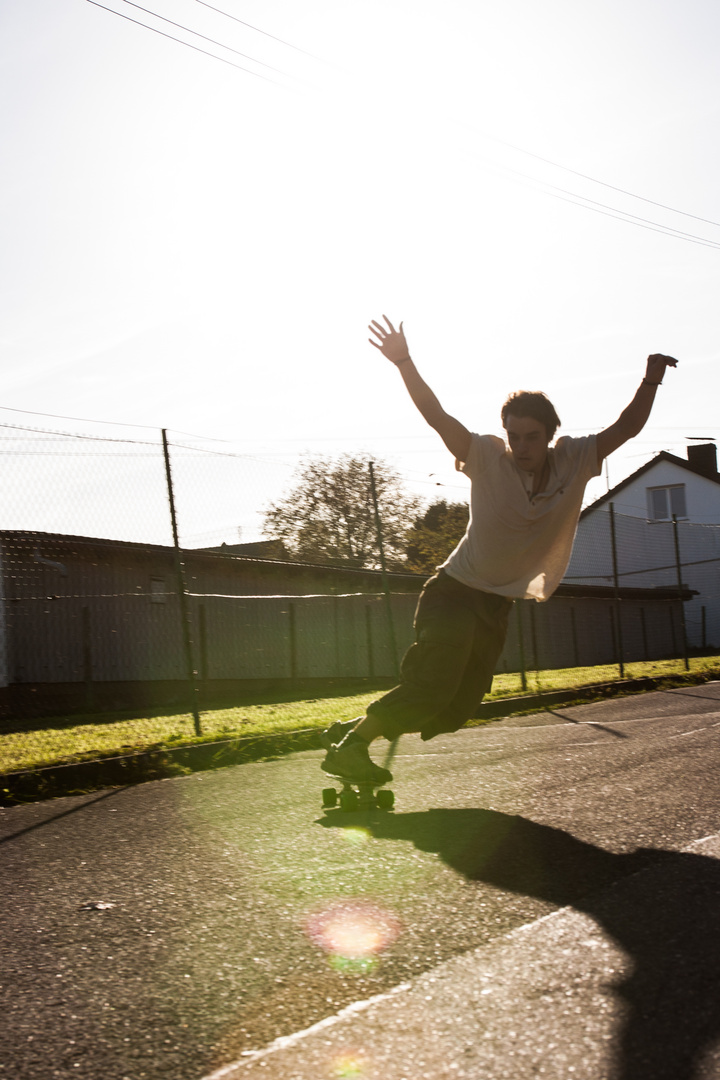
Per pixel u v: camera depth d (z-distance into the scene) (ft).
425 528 107.14
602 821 12.60
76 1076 6.20
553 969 7.45
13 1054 6.57
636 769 16.93
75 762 21.02
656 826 12.15
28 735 31.40
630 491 119.03
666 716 27.81
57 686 48.24
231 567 60.23
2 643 45.80
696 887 9.39
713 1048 6.02
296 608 64.28
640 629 98.37
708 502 113.91
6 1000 7.57
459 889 9.76
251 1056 6.28
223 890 10.30
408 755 21.06
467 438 12.67
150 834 13.71
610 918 8.58
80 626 50.37
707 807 13.20
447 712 14.37
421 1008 6.86
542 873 10.19
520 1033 6.37
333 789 15.21
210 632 58.23
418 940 8.29
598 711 31.76
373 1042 6.36
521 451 12.35
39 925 9.52
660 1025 6.38
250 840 12.76
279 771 20.04
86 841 13.57
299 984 7.45
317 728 26.73
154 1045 6.57
